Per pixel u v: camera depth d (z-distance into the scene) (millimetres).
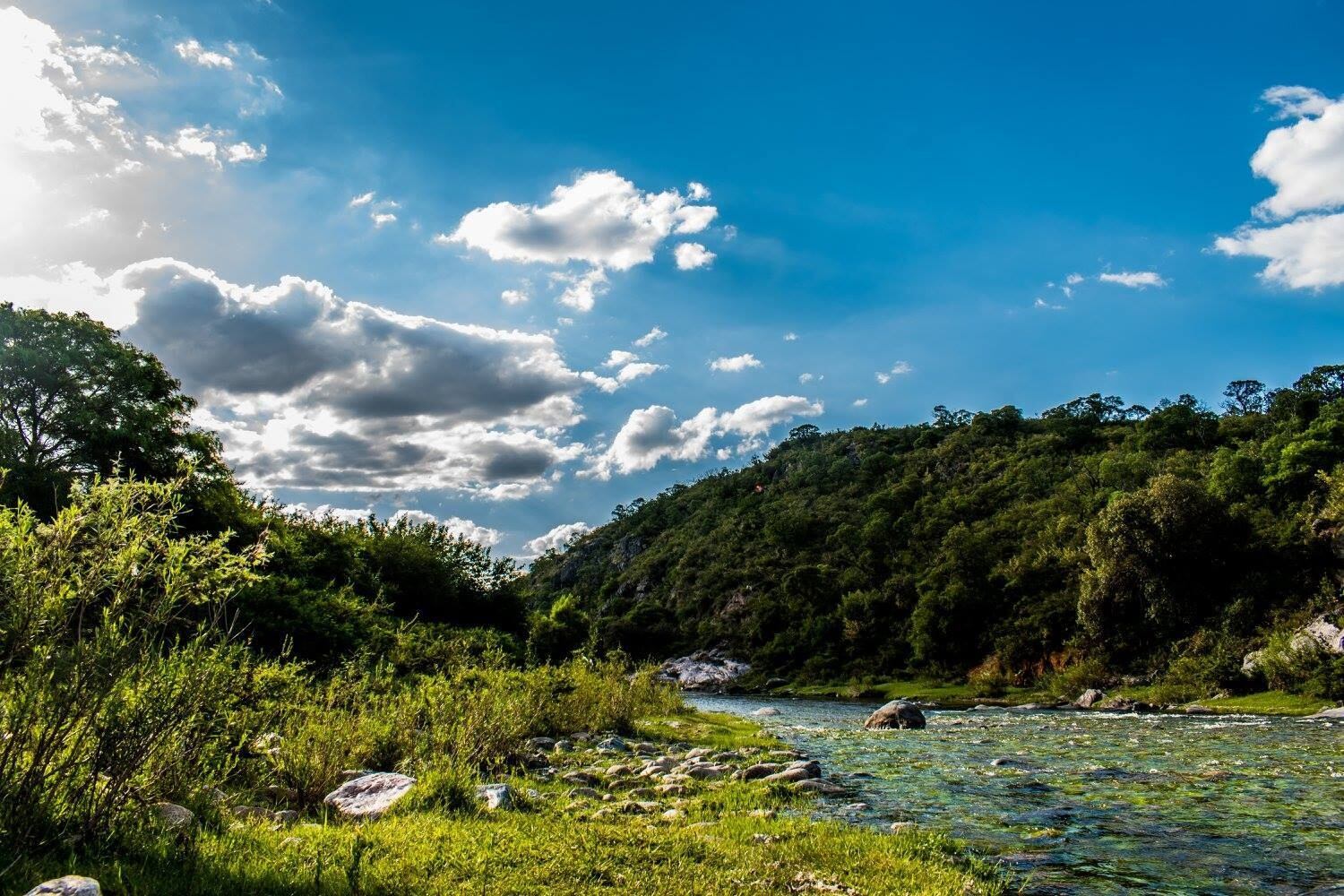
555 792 10570
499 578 46250
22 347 31734
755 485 197875
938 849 8164
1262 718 33281
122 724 5535
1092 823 10273
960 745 20750
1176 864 8258
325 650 19984
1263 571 54969
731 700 71812
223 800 7008
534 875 5844
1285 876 7828
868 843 8078
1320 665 39719
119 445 31953
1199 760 16969
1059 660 67312
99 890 4199
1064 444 130750
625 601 159375
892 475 154000
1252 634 51531
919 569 99188
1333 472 56625
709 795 11062
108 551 5773
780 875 6574
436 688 12820
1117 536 60750
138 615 5980
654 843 7227
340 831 6809
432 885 5363
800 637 104562
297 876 5227
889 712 29203
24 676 5242
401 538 40844
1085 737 23062
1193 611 56750
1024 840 9305
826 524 139875
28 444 31719
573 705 19250
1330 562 52125
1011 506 107625
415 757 10852
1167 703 46250
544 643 47906
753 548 147750
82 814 5375
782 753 17484
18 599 5297
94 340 34094
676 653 124125
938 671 81250
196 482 28453
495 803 8422
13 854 4797
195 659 6176
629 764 13875
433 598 40312
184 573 6121
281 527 31344
